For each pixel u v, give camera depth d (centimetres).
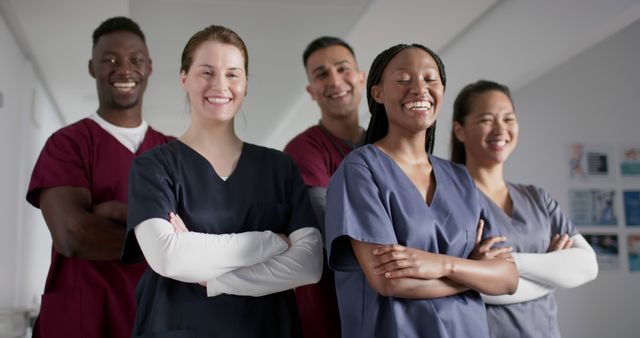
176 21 441
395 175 161
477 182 218
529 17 378
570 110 481
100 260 210
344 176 159
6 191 368
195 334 155
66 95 514
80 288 208
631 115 485
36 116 451
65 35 389
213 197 166
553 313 204
